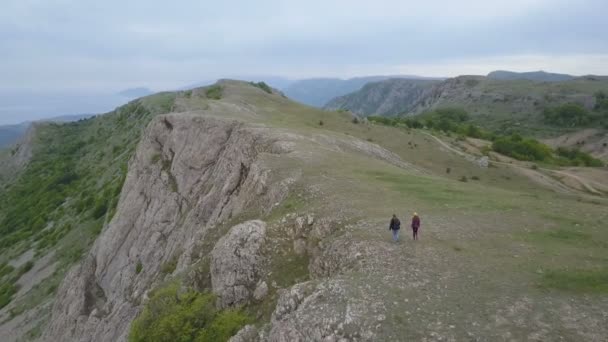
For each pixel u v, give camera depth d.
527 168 74.06
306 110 88.75
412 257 18.67
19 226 104.75
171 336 22.06
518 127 181.62
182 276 28.00
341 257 20.48
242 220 32.25
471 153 81.12
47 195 113.00
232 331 20.53
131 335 23.77
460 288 15.88
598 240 19.89
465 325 13.60
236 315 21.52
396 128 91.75
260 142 44.84
